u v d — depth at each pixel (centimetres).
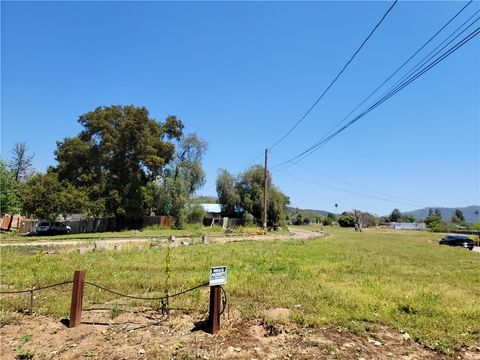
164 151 5422
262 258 1827
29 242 2897
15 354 601
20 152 5700
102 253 1994
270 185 6312
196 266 1508
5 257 1750
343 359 600
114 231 5069
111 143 4894
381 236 5422
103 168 5112
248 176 6381
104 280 1173
